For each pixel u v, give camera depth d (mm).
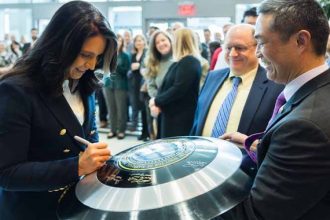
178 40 2906
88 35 1000
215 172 842
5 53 6305
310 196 784
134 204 781
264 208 806
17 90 1003
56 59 1019
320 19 869
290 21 860
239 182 856
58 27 1021
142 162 914
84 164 969
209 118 1756
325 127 772
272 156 831
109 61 1136
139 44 4832
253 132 1541
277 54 901
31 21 10094
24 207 1105
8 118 977
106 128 5512
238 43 1629
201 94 1896
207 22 8938
